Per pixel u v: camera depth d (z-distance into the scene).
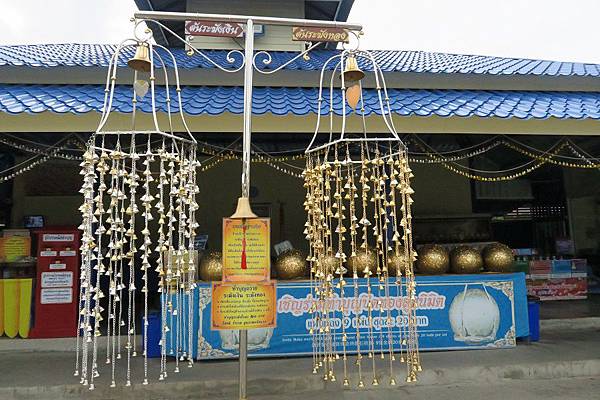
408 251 3.22
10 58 5.53
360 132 5.00
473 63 7.14
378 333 5.34
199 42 7.28
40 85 5.29
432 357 5.32
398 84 5.87
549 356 5.39
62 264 6.35
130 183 2.97
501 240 10.34
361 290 5.34
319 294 3.60
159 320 5.42
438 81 5.91
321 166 3.28
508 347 5.68
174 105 4.60
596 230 10.20
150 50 3.13
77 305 6.30
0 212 8.15
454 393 4.66
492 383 4.95
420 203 9.18
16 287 6.32
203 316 5.25
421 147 6.99
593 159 7.13
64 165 8.34
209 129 4.84
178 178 3.23
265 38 7.71
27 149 5.80
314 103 4.95
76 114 4.34
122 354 5.68
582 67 7.06
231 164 8.73
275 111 4.60
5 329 6.21
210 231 8.49
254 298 2.89
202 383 4.57
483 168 9.23
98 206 2.96
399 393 4.66
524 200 9.81
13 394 4.48
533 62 7.63
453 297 5.60
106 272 3.39
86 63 5.40
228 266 2.88
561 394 4.62
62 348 6.04
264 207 8.70
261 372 4.84
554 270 9.23
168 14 3.10
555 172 9.91
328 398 4.54
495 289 5.71
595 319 7.18
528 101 5.52
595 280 9.91
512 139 7.02
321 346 5.16
